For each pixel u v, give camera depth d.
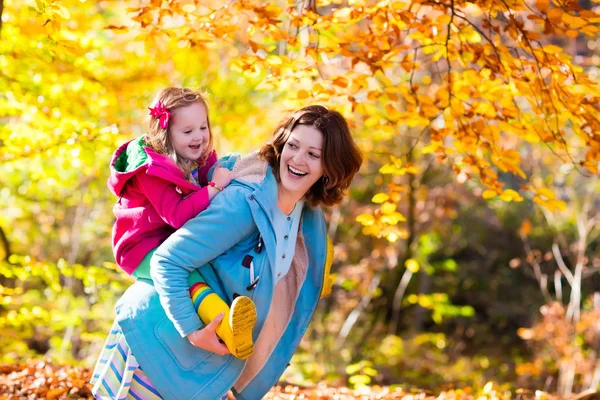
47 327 11.66
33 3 3.76
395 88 4.50
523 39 3.99
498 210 15.98
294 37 4.36
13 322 7.43
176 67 8.41
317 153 2.87
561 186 13.80
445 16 4.19
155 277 2.75
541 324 11.10
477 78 4.37
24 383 4.55
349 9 4.17
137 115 8.67
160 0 4.21
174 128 3.02
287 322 3.09
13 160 6.14
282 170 2.91
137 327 2.84
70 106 6.44
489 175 4.48
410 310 15.51
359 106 4.41
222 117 9.66
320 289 3.18
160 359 2.83
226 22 4.69
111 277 7.13
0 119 8.05
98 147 5.82
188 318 2.73
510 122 4.57
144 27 4.38
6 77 5.93
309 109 2.93
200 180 3.14
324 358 12.26
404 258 13.68
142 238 2.90
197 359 2.84
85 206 12.20
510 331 15.53
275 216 2.94
